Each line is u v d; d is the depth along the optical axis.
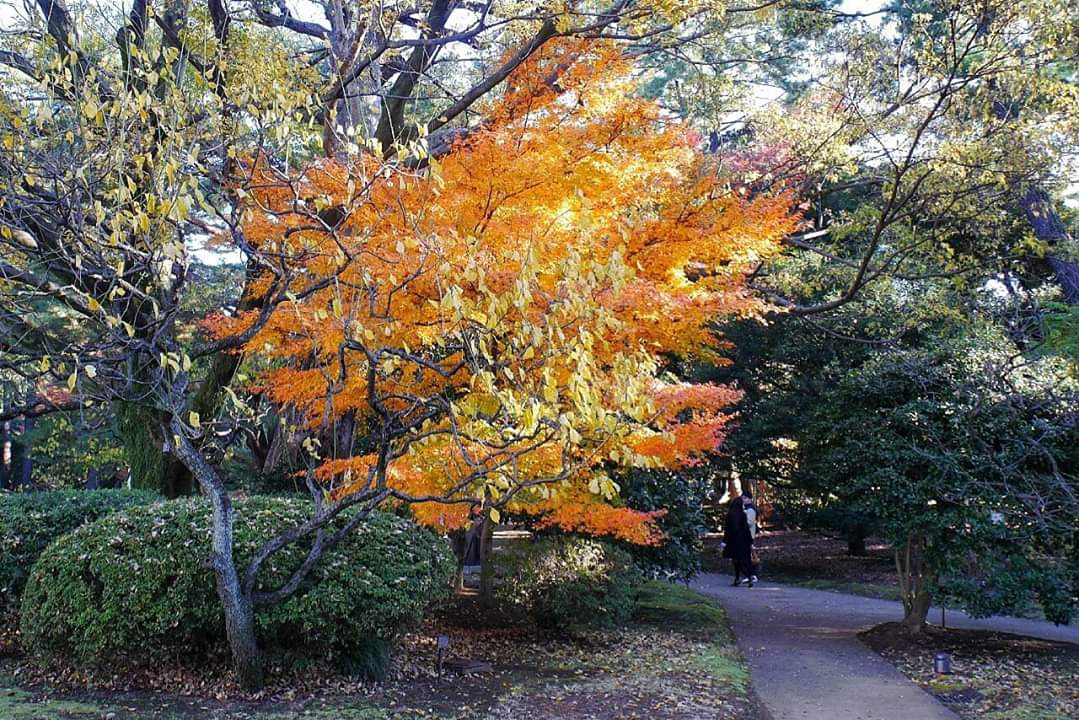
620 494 10.21
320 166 7.00
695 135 8.69
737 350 15.91
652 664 7.85
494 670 7.36
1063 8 9.30
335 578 6.26
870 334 14.20
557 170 6.90
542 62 8.27
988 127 10.70
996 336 11.02
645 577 10.70
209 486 5.84
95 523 6.63
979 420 8.70
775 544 22.78
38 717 5.33
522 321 4.89
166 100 5.94
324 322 6.27
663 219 7.70
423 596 6.64
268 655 6.21
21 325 7.77
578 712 6.10
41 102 6.31
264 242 6.36
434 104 13.90
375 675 6.58
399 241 5.46
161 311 6.31
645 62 16.17
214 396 9.86
